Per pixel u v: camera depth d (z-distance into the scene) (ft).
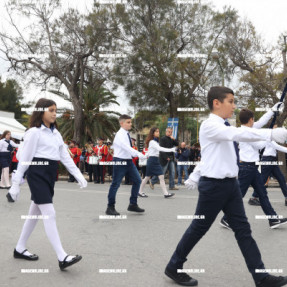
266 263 13.16
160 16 57.72
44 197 12.15
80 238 16.65
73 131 82.02
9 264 12.81
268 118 17.17
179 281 10.91
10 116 98.32
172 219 21.09
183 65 55.83
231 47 57.47
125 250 14.69
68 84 74.23
